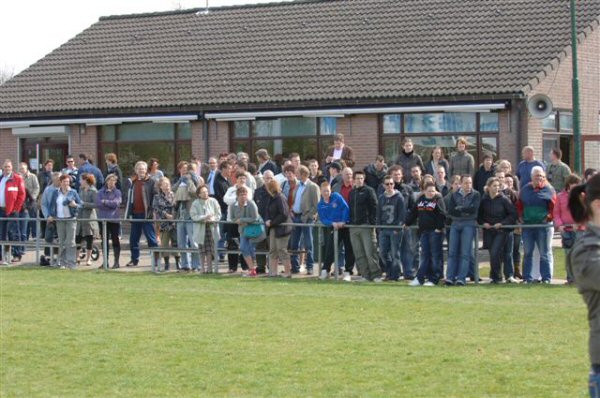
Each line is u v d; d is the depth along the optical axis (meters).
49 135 52.09
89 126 50.50
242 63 49.59
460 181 27.94
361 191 29.30
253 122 46.69
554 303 23.86
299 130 45.62
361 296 25.52
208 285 28.22
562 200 27.47
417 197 28.42
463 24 46.25
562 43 42.97
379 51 46.53
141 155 49.56
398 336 19.91
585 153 43.94
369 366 17.38
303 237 31.14
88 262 34.31
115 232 33.62
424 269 28.03
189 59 51.66
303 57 48.31
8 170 35.81
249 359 18.05
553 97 42.59
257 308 23.69
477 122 41.91
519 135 41.03
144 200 33.69
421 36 46.53
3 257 35.09
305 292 26.42
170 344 19.44
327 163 34.78
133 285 28.38
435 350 18.55
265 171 32.06
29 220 34.94
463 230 27.83
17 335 20.45
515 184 30.44
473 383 16.11
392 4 50.00
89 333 20.64
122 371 17.30
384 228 28.98
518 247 28.83
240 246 30.89
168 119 47.88
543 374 16.64
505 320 21.55
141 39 55.03
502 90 40.75
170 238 32.69
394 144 43.56
